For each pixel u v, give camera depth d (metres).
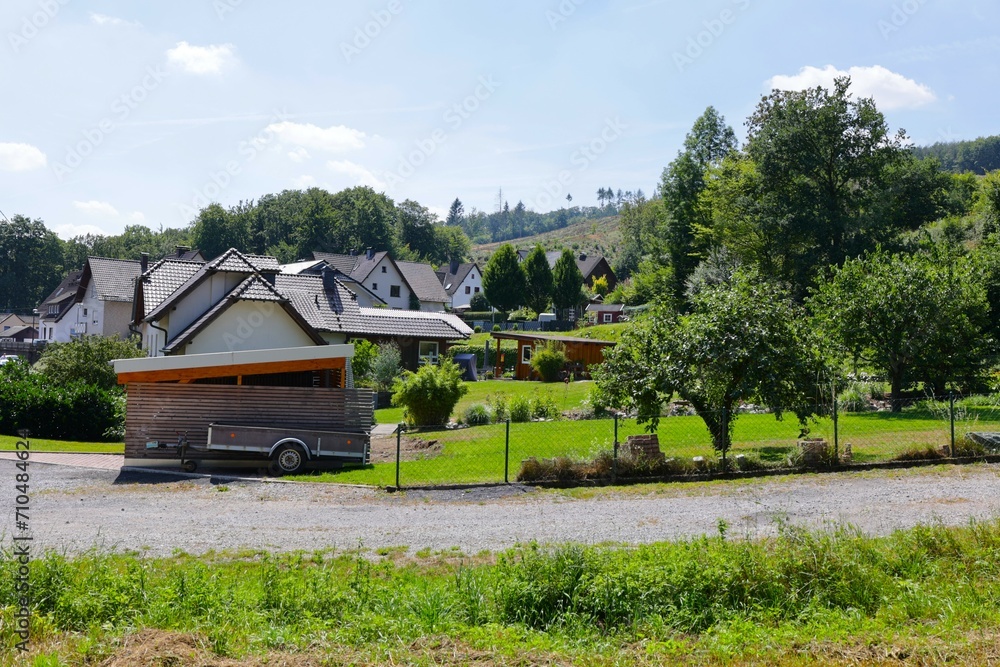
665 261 71.88
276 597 8.16
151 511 13.91
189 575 8.83
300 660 6.71
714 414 17.81
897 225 53.34
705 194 60.22
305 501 14.80
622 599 7.91
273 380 24.34
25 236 115.31
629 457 16.09
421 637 7.28
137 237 128.25
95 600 7.73
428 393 25.98
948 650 6.70
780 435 20.27
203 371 20.58
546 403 27.58
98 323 58.97
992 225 53.19
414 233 133.75
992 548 9.14
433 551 10.77
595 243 193.50
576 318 89.50
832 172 52.34
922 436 18.36
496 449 19.98
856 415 23.44
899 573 8.80
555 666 6.60
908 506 12.50
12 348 74.00
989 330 30.25
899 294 24.92
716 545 9.28
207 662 6.63
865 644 6.95
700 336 17.34
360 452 19.09
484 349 58.75
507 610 7.99
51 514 13.61
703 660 6.73
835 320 25.75
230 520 13.03
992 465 15.77
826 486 14.45
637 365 18.14
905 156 51.88
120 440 26.16
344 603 8.17
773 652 6.82
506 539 11.35
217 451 18.83
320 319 43.19
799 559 8.56
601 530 11.75
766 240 53.81
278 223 111.56
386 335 45.97
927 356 25.09
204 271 32.47
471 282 110.31
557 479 15.76
